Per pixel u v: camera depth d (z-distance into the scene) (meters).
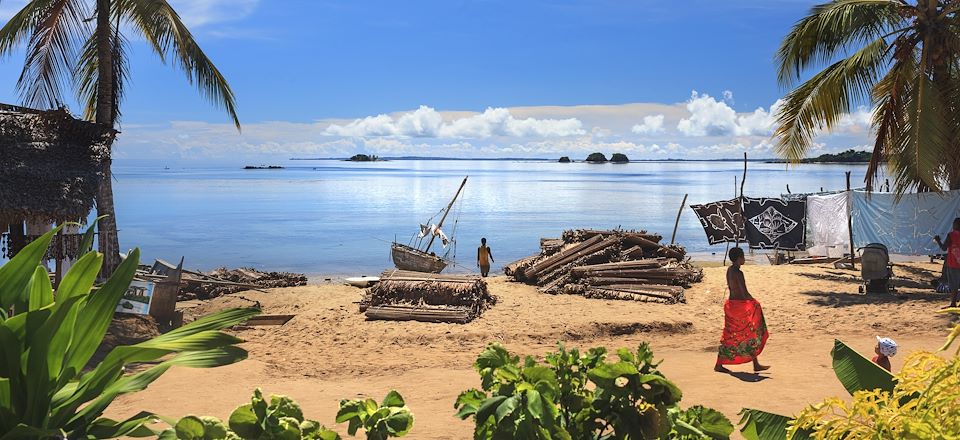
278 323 15.30
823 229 23.23
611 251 19.62
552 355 3.08
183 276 20.05
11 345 2.40
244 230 57.69
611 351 12.44
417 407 8.57
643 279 18.11
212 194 128.12
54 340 2.55
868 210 21.30
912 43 17.55
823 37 17.98
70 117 14.02
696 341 13.10
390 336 13.56
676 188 168.50
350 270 35.12
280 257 40.47
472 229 59.62
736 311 9.90
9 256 13.88
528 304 16.53
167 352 2.45
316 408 8.48
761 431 2.83
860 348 11.53
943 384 1.96
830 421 2.15
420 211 82.75
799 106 19.27
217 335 2.51
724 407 8.04
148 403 8.66
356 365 11.63
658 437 2.81
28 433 2.29
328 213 78.88
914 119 16.81
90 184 13.91
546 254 21.00
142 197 116.25
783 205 23.02
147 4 16.22
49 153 13.65
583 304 16.36
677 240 48.50
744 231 23.81
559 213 79.75
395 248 32.09
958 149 17.91
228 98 18.34
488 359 3.03
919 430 1.93
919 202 20.00
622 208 89.00
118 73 19.08
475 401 3.05
